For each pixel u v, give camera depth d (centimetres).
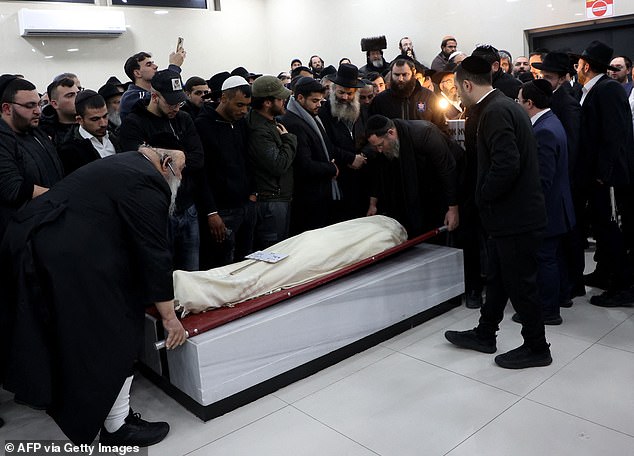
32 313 219
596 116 360
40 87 886
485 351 311
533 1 777
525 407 256
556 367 290
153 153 241
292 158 374
